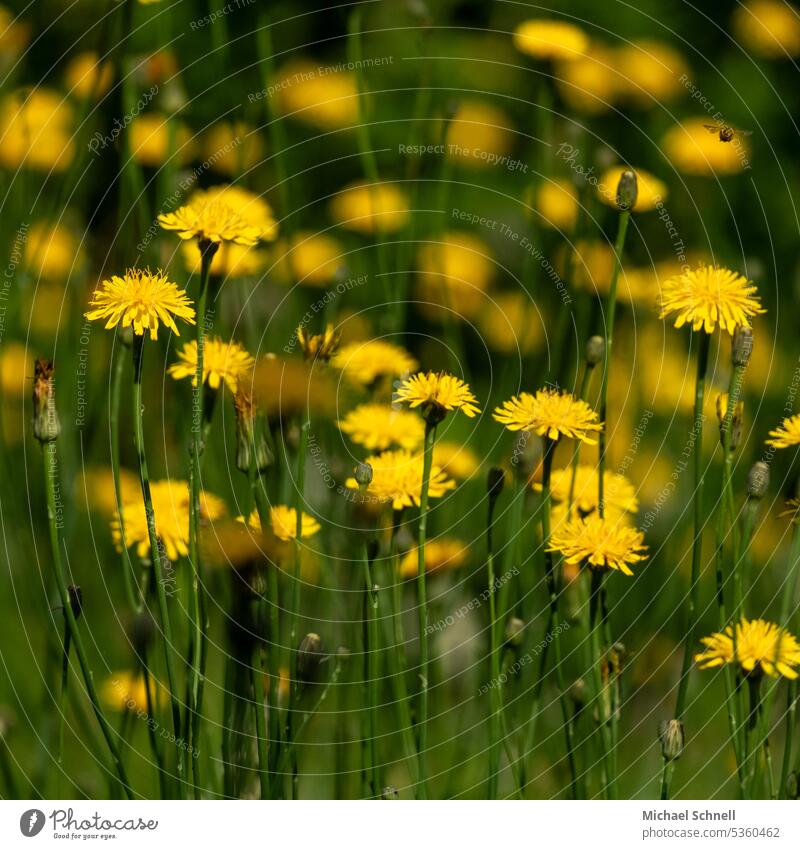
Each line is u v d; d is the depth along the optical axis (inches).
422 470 55.4
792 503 54.7
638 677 60.1
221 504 56.4
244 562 54.1
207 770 55.8
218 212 53.6
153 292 53.2
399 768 58.6
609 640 54.7
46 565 59.2
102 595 60.1
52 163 64.0
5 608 60.3
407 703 54.9
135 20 64.4
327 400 57.9
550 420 54.2
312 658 54.0
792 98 97.3
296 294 63.6
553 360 61.4
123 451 61.3
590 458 61.7
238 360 55.2
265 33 62.1
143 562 55.4
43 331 63.5
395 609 55.0
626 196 54.5
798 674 53.9
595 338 54.8
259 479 54.5
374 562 55.2
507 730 56.6
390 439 57.4
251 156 64.3
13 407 61.7
